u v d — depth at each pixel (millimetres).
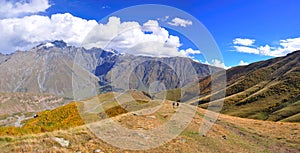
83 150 15750
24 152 14820
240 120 41312
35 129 22078
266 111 90062
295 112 77812
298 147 26484
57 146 16203
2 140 16750
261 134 31250
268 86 119000
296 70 130375
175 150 17172
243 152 21875
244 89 133500
